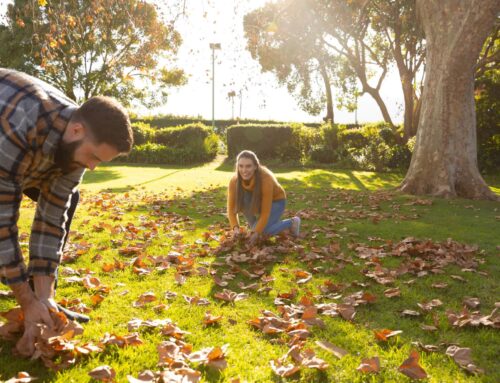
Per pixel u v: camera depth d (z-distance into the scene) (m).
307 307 2.71
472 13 8.49
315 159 17.66
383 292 3.16
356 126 26.19
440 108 9.16
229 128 18.25
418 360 2.14
